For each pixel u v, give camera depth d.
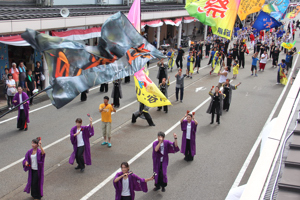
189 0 15.34
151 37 36.62
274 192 4.38
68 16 18.83
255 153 12.56
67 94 6.32
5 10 17.47
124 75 7.11
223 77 20.22
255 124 15.64
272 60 30.42
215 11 14.97
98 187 9.91
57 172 10.66
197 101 18.84
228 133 14.41
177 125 15.11
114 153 12.11
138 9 11.59
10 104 16.17
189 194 9.70
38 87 19.58
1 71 19.61
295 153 5.11
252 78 24.45
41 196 9.09
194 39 42.56
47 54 6.23
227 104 17.19
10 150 11.98
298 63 29.98
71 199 9.25
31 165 8.92
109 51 6.93
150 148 12.65
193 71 24.89
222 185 10.26
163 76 20.69
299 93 7.13
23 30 15.96
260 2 18.77
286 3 21.25
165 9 30.83
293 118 6.23
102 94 19.39
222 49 29.42
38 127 14.20
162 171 9.56
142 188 8.05
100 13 21.52
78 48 6.53
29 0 21.59
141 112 14.94
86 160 10.77
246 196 4.34
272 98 19.81
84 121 15.10
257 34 42.97
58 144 12.69
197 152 12.44
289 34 41.31
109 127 12.48
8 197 9.25
